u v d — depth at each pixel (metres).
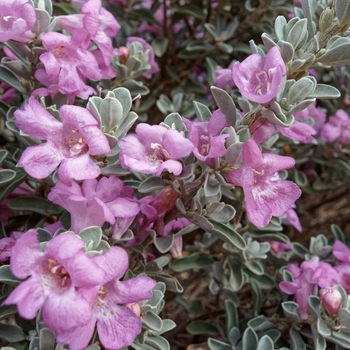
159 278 0.18
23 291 0.11
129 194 0.16
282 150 0.28
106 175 0.16
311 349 0.20
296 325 0.20
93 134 0.13
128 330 0.13
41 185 0.20
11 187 0.18
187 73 0.31
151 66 0.25
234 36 0.30
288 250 0.27
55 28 0.20
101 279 0.11
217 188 0.15
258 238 0.23
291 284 0.20
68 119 0.14
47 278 0.12
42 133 0.14
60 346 0.14
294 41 0.15
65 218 0.17
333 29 0.16
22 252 0.12
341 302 0.18
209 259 0.22
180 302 0.25
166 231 0.18
